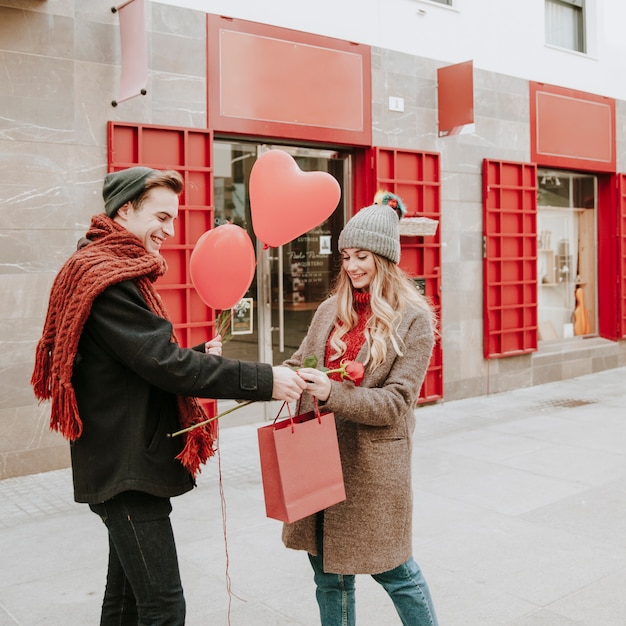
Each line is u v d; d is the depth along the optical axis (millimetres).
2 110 5324
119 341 1912
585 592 3467
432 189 8188
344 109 7324
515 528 4348
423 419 7523
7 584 3619
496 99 8875
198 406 2123
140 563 1987
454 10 8344
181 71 6207
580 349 10219
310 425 2143
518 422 7363
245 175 7059
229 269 2416
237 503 4859
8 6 5320
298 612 3293
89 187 5734
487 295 8711
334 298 2627
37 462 5535
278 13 6809
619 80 10758
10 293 5375
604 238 11008
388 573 2408
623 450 6211
